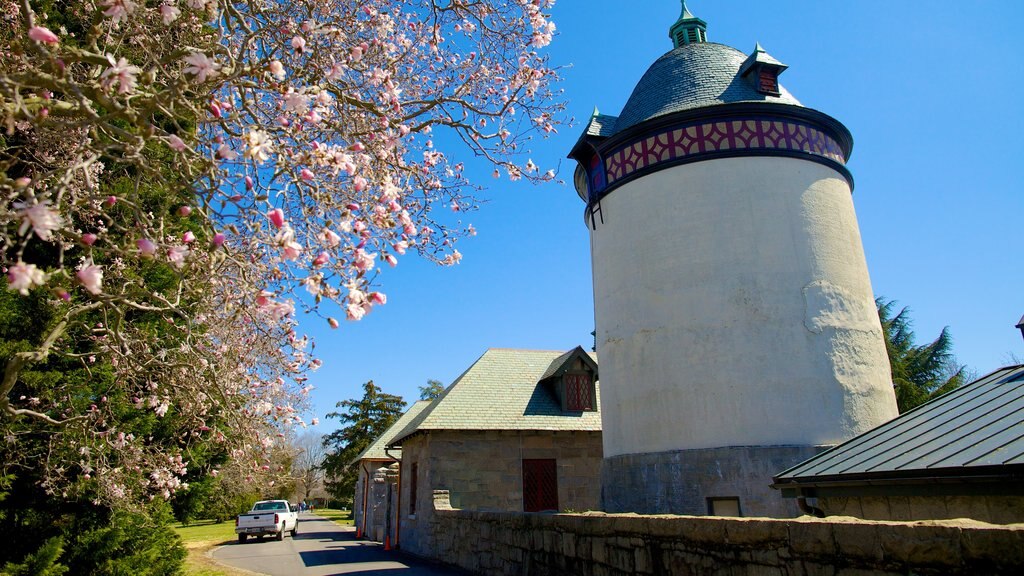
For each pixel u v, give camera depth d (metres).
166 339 6.75
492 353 21.89
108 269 5.72
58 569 6.26
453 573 12.40
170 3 4.45
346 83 6.05
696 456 11.23
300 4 5.54
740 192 12.19
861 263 12.70
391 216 5.07
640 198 13.10
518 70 7.43
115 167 6.34
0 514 6.34
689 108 12.70
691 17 16.48
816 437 10.93
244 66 4.54
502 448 17.95
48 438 6.50
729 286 11.80
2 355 6.02
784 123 12.66
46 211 3.05
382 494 25.91
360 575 12.75
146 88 4.56
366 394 51.06
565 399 19.28
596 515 7.17
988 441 5.76
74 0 6.02
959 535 3.26
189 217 6.71
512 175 7.43
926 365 30.30
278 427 7.36
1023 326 9.28
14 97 3.47
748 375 11.30
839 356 11.51
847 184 13.44
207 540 25.50
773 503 10.43
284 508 27.88
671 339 12.06
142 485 6.97
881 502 6.54
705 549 5.23
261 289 4.65
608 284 13.58
